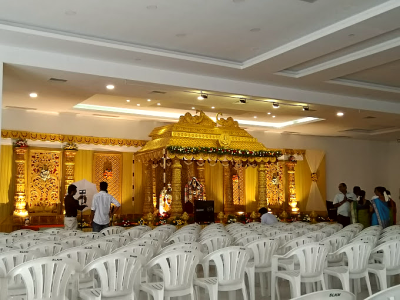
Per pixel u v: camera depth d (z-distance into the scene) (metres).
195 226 9.45
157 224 14.09
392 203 11.41
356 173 20.67
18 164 14.10
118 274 5.01
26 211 14.17
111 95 12.37
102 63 9.62
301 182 19.44
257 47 9.19
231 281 5.70
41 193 14.74
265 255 6.94
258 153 15.17
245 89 11.25
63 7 7.32
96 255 5.86
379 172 21.30
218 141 14.73
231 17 7.70
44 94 11.56
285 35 8.52
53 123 14.74
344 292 3.02
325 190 19.81
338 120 15.38
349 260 6.28
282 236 7.98
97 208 10.88
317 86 11.71
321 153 19.75
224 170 17.94
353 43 8.57
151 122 16.47
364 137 20.05
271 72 10.43
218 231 8.24
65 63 9.24
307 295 2.93
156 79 10.16
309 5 7.22
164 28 8.19
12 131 14.01
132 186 16.16
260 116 16.70
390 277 7.25
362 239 6.95
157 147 14.29
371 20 7.46
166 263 5.28
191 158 14.09
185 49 9.30
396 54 9.11
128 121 16.06
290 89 11.92
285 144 19.08
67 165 14.88
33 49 8.93
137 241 6.74
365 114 13.97
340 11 7.45
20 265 4.52
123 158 16.06
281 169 19.06
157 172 16.67
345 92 12.38
